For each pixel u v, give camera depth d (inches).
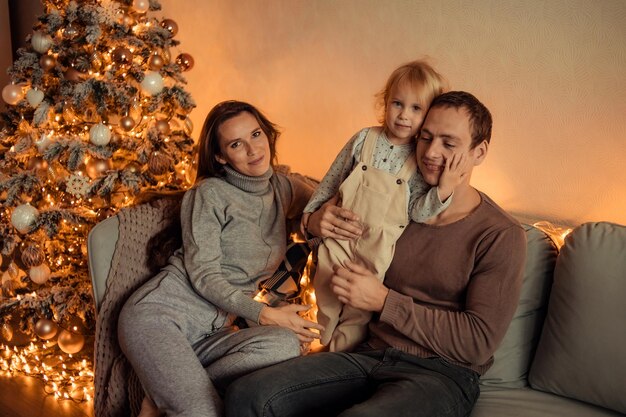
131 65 84.9
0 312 87.0
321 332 71.0
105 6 82.6
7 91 85.7
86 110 85.2
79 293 85.0
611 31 66.9
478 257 61.1
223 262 72.0
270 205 75.5
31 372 92.5
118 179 83.5
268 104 108.0
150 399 64.3
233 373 63.4
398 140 68.1
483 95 78.7
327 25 95.0
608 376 57.2
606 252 59.3
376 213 66.3
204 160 74.9
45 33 83.7
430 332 59.9
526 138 75.8
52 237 82.4
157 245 74.4
